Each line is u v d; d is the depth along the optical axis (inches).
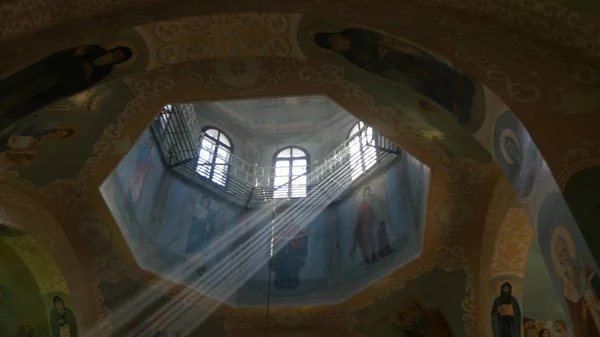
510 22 366.6
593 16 336.2
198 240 653.3
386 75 406.3
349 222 658.2
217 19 390.6
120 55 405.1
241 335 625.9
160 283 589.3
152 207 625.6
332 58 410.6
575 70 336.8
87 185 509.7
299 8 387.9
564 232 298.8
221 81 438.0
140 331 603.2
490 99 346.0
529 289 514.0
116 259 565.9
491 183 473.7
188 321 617.3
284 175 764.6
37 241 526.6
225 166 755.4
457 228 513.7
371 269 598.9
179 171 677.9
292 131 815.7
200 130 745.0
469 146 446.3
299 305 610.2
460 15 379.6
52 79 399.2
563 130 316.2
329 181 708.0
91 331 582.6
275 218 696.4
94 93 429.4
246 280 642.2
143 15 397.1
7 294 569.6
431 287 556.1
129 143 482.9
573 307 298.0
